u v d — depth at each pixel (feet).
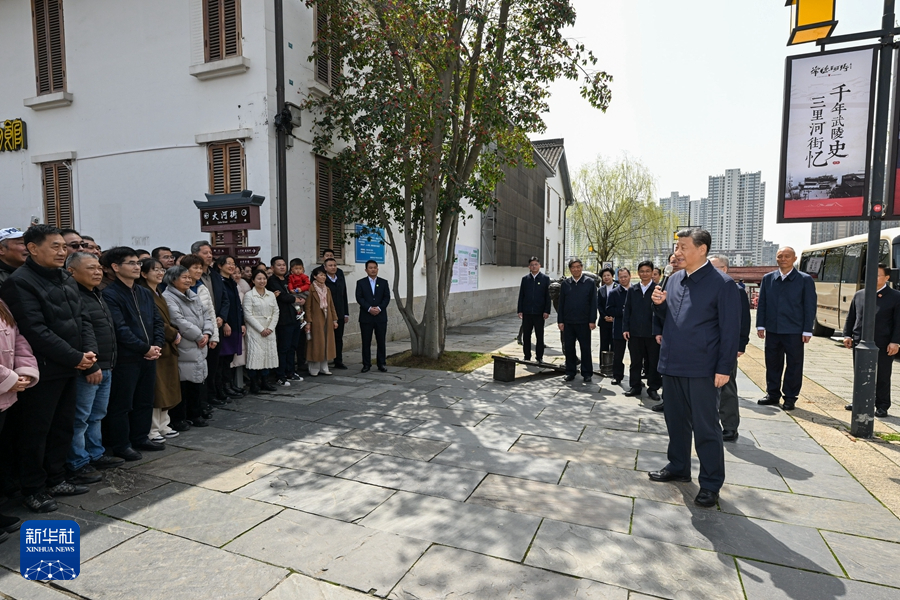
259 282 19.63
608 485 11.77
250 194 20.58
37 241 10.07
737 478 12.28
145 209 27.40
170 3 26.02
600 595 7.72
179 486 11.53
